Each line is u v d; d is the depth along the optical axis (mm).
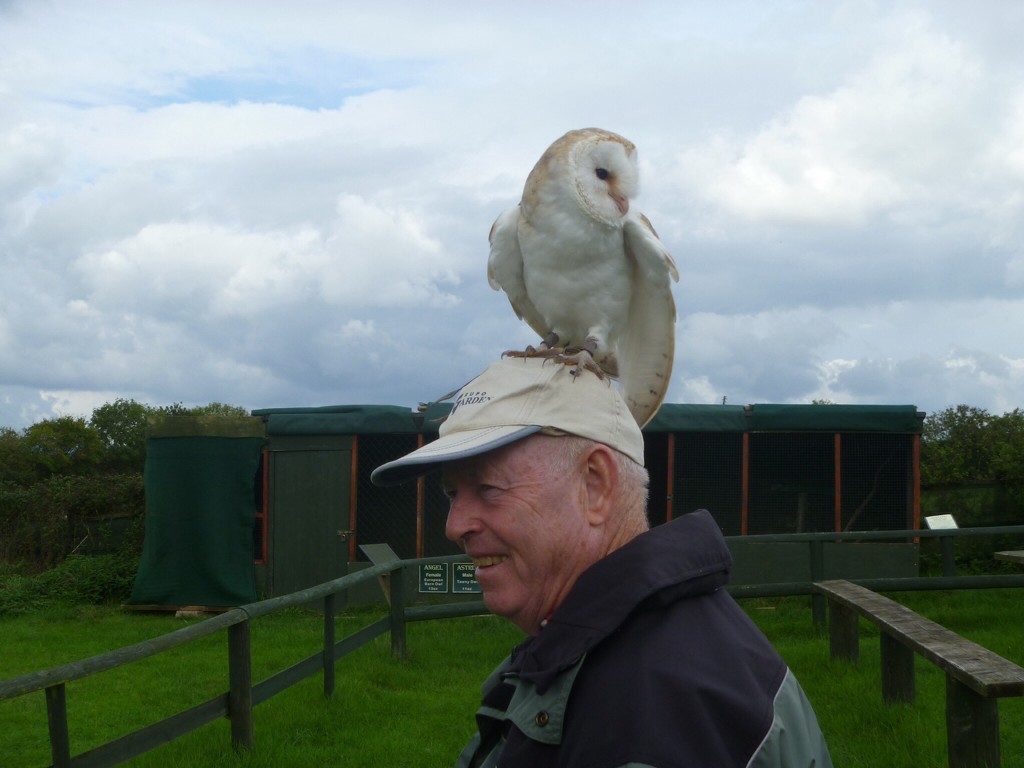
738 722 1208
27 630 9930
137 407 20328
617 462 1567
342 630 9500
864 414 10562
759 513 11031
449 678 7203
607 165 2766
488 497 1547
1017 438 12648
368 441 11312
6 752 5734
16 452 17406
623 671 1262
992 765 3820
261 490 11547
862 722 5375
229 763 4836
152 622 10359
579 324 2799
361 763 5047
